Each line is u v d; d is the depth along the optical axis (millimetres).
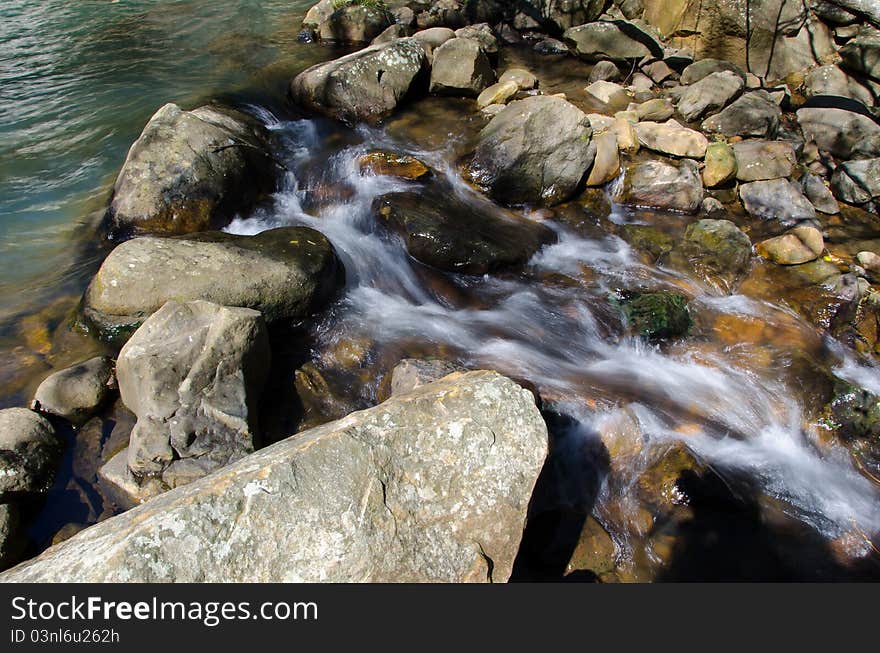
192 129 6109
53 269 5406
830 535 3947
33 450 3742
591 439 4316
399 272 5723
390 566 2701
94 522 3568
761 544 3850
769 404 4707
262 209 6324
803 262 5836
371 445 2922
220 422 3816
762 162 6836
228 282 4602
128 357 3998
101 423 4133
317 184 6738
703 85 7918
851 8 8297
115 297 4527
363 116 7918
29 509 3621
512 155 6523
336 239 5953
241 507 2670
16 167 6715
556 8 9969
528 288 5668
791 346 5086
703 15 8727
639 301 5320
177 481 3660
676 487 4031
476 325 5258
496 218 6336
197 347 3967
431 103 8414
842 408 4586
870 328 5355
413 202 6215
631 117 7758
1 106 7770
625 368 4930
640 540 3807
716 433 4480
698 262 5871
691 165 6746
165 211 5672
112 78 8523
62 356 4559
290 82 8555
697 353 5098
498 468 2992
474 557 2818
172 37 9969
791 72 8594
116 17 10633
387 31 9570
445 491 2902
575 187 6609
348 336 5012
